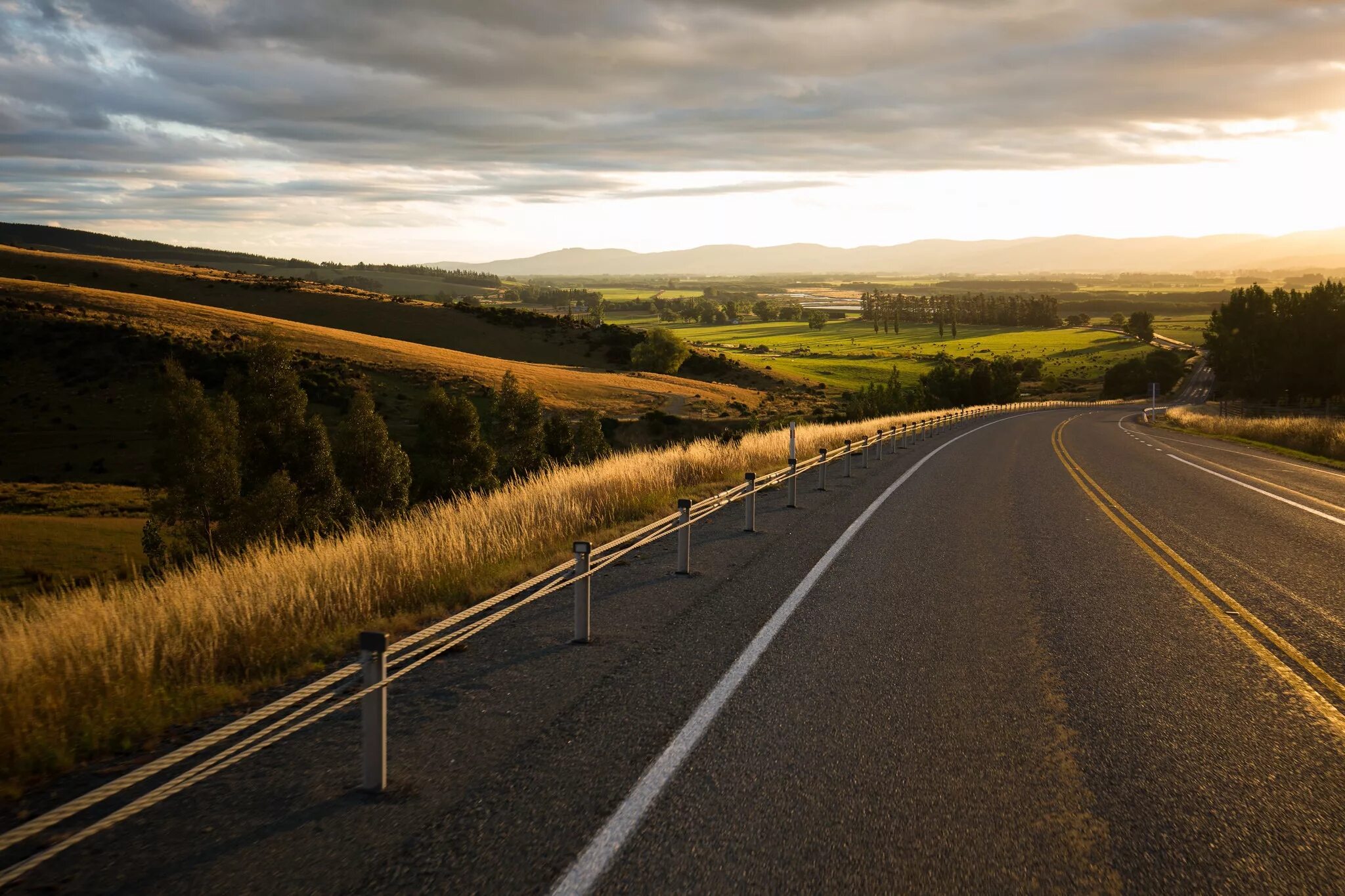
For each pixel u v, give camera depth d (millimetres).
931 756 4383
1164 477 20438
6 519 43719
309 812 3775
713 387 112688
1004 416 67438
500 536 10125
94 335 80812
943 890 3178
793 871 3279
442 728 4734
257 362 40906
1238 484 18969
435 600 7840
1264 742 4637
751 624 6891
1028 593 8211
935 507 14281
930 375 114875
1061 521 13047
